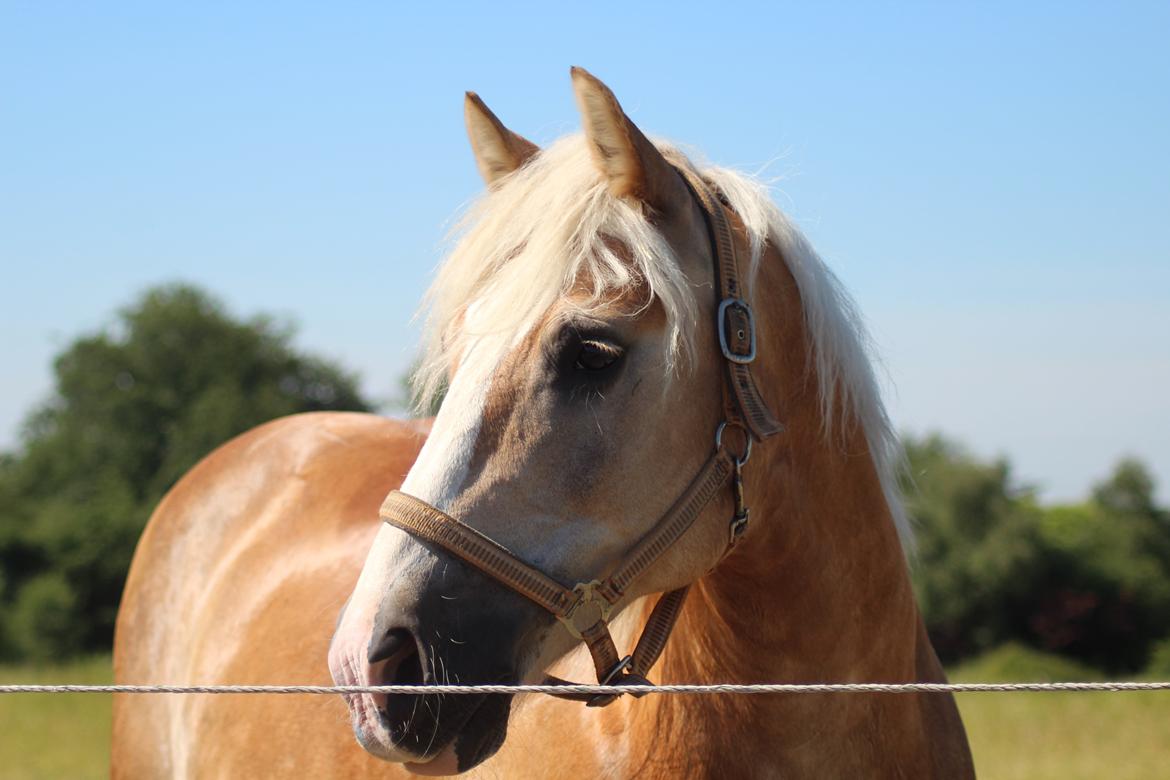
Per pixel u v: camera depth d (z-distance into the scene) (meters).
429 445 1.88
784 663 2.06
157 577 3.65
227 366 39.56
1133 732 9.23
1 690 1.72
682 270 1.92
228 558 3.42
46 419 39.56
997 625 24.89
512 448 1.82
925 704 2.30
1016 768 7.65
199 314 40.66
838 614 2.08
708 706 2.07
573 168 1.94
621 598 1.87
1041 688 1.61
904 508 2.37
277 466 3.60
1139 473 28.86
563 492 1.82
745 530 1.97
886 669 2.16
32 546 28.41
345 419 3.74
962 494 26.31
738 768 2.05
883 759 2.12
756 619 2.06
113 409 37.50
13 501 34.62
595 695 1.92
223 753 2.99
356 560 2.98
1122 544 26.34
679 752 2.07
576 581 1.82
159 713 3.44
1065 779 7.22
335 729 2.66
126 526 28.84
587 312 1.81
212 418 36.75
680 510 1.89
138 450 36.88
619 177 1.89
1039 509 27.58
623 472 1.84
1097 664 24.58
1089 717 10.15
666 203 1.93
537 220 1.88
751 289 2.02
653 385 1.86
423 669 1.73
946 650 24.98
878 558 2.15
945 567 25.11
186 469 35.81
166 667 3.47
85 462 36.38
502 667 1.79
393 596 1.77
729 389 1.94
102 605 27.89
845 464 2.13
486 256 1.91
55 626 26.52
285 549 3.26
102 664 21.81
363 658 1.73
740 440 1.96
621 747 2.12
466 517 1.79
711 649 2.10
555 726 2.22
